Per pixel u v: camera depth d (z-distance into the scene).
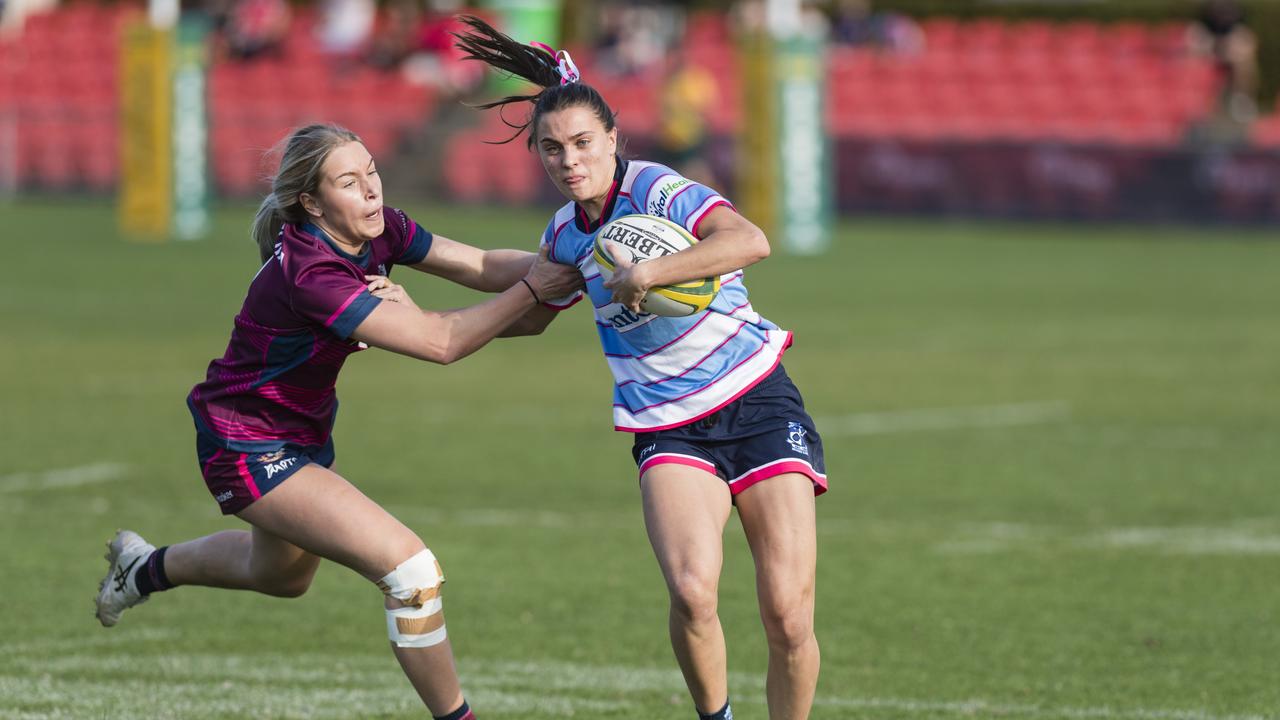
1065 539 31.83
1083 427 44.09
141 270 82.75
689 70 108.00
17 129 124.94
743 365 18.94
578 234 19.36
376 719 21.05
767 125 97.75
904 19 153.62
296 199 18.89
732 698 22.19
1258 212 105.56
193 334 61.56
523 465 39.06
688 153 107.50
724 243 18.16
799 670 18.16
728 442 18.75
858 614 26.48
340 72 133.75
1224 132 120.88
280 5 145.62
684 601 17.52
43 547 30.75
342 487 18.88
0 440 41.59
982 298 75.31
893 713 21.33
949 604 27.12
